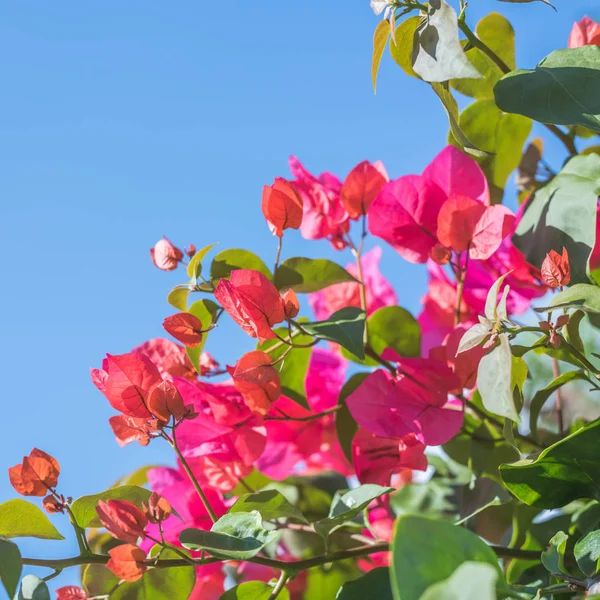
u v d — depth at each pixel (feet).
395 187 2.83
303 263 2.65
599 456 2.09
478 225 2.64
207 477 2.81
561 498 2.17
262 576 2.96
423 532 1.29
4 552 1.99
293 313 2.36
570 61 2.41
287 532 3.09
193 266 2.52
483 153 2.35
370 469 2.66
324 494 3.30
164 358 2.76
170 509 2.07
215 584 2.89
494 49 3.03
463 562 1.29
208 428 2.73
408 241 2.86
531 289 3.00
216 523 2.14
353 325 2.39
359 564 3.07
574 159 2.54
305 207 3.03
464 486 2.79
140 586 2.31
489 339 1.99
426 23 2.35
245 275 2.31
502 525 2.68
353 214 2.93
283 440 3.10
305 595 2.95
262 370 2.43
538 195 2.59
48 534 2.31
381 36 2.64
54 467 2.22
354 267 3.42
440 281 3.22
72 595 2.22
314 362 3.29
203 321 2.64
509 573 2.49
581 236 2.37
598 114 2.30
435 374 2.58
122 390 2.24
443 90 2.46
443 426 2.51
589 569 2.00
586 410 3.06
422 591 1.24
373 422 2.56
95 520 2.40
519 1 2.58
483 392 2.00
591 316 2.62
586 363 2.11
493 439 2.77
